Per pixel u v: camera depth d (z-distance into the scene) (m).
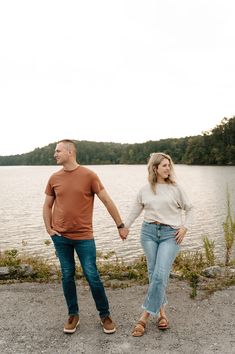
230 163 133.00
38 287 5.38
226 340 3.82
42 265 6.46
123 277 5.77
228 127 138.62
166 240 4.11
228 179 71.69
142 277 5.74
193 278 5.56
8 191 63.22
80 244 4.04
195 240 21.91
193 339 3.86
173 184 4.21
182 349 3.67
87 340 3.89
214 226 26.39
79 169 4.07
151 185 4.20
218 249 18.62
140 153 198.00
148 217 4.22
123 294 5.10
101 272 6.04
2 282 5.59
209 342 3.79
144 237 4.22
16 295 5.10
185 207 4.20
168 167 4.18
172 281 5.54
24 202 46.19
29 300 4.94
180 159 162.12
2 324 4.29
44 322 4.33
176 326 4.17
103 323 4.05
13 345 3.82
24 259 7.12
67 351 3.68
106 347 3.74
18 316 4.48
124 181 80.50
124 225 4.28
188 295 5.02
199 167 125.00
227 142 138.50
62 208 4.04
